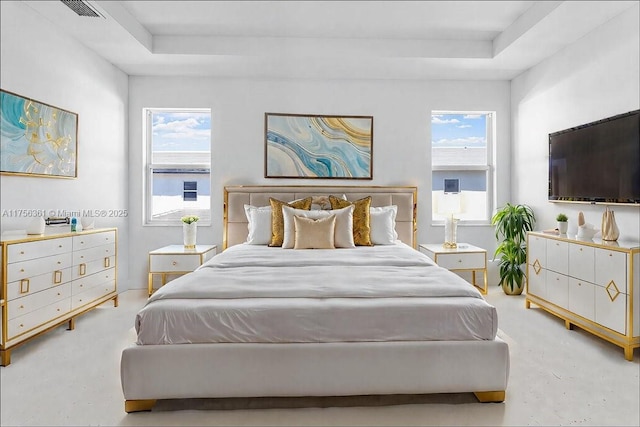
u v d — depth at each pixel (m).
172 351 1.98
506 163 4.80
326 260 3.00
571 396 2.14
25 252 2.65
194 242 4.38
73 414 1.97
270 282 2.37
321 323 2.04
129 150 4.58
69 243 3.12
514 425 1.88
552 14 3.08
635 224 3.00
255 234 3.99
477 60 4.08
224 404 2.08
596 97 3.34
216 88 4.59
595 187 3.29
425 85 4.71
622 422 1.89
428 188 4.74
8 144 2.81
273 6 3.34
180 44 3.89
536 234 3.67
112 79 4.20
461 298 2.18
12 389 2.21
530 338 3.01
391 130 4.70
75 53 3.56
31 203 3.07
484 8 3.37
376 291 2.21
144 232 4.62
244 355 2.00
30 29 3.01
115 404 2.07
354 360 2.02
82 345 2.87
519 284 4.29
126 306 3.89
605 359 2.62
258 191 4.51
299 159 4.64
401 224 4.57
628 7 2.98
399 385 2.03
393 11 3.43
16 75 2.88
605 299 2.80
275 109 4.63
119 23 3.27
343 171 4.68
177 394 1.99
